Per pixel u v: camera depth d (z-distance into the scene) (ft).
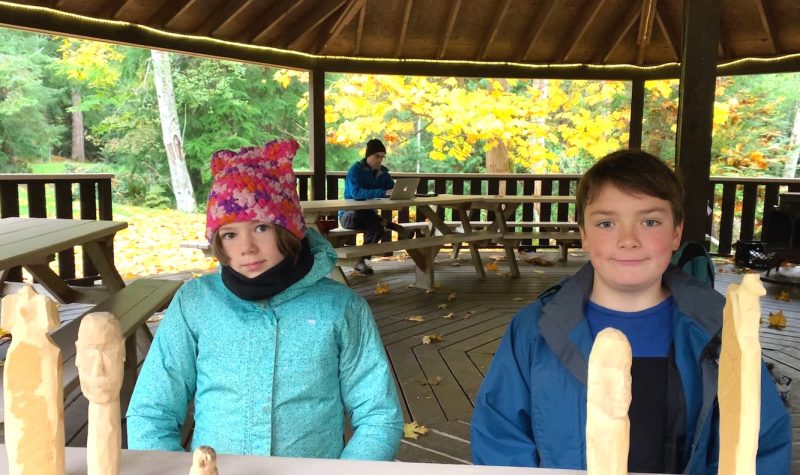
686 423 3.87
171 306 4.47
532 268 22.09
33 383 2.01
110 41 17.48
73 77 49.16
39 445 2.03
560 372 4.11
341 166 50.47
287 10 19.76
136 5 17.58
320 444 4.32
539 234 20.34
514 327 4.46
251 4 19.52
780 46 22.27
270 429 4.17
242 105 48.44
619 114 40.42
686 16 13.39
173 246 27.48
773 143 42.80
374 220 20.35
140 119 50.24
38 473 2.03
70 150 54.03
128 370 9.39
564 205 26.37
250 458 2.59
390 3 21.33
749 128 41.93
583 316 4.05
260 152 4.37
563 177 25.95
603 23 23.03
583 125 36.40
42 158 50.85
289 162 4.41
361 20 21.15
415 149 48.03
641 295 4.15
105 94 50.03
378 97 37.52
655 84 39.83
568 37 23.22
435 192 25.57
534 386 4.18
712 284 4.84
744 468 1.91
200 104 48.14
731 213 24.38
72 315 14.37
